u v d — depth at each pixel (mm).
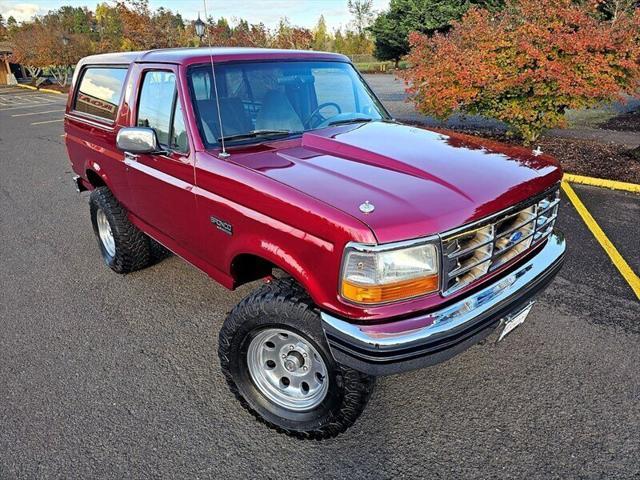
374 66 40656
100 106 4348
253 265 3016
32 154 11219
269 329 2600
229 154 2938
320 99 3699
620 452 2553
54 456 2654
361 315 2174
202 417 2920
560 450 2584
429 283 2211
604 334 3545
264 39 26375
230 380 2881
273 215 2459
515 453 2578
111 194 4465
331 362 2402
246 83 3389
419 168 2586
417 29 32125
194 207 3074
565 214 5836
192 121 3062
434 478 2455
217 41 23906
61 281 4672
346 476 2488
